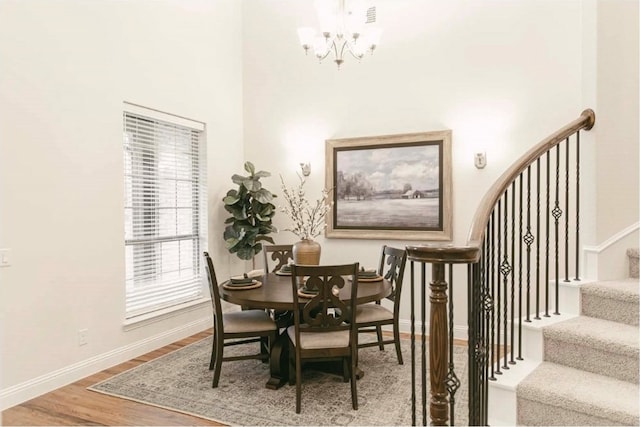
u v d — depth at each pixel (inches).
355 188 188.1
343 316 113.8
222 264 197.0
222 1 198.2
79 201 133.6
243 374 134.9
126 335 149.9
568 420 74.4
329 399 116.6
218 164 194.5
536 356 91.4
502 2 163.8
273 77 205.3
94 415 109.0
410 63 178.9
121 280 147.9
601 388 76.9
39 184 122.3
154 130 165.0
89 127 136.6
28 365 119.3
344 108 191.3
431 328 64.3
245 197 187.9
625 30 113.9
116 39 145.8
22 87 118.1
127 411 110.9
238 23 209.6
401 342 165.5
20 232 117.7
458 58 170.9
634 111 116.0
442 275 63.9
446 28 172.9
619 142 111.0
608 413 69.9
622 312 92.0
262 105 207.6
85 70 135.4
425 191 175.5
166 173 171.0
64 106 129.2
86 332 135.6
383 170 182.9
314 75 197.2
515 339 127.8
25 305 118.9
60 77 128.0
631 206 114.1
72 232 131.5
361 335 176.2
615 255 107.0
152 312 162.4
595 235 104.7
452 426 65.1
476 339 71.8
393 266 149.5
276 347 125.3
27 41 119.4
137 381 130.1
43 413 110.4
